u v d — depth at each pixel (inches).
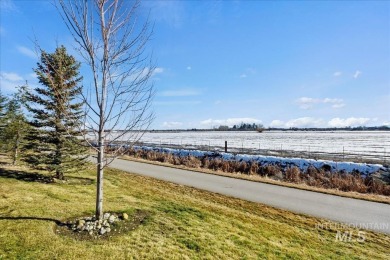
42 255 223.3
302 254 271.0
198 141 2662.4
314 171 796.0
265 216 405.1
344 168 778.8
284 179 797.9
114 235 272.7
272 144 2094.0
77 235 267.6
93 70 277.6
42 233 263.6
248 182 682.2
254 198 522.0
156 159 1193.4
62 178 555.8
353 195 558.9
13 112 734.5
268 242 295.0
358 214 426.6
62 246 240.4
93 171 727.1
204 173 814.5
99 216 297.3
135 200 431.5
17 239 247.6
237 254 257.1
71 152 533.3
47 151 568.4
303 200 511.2
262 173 860.6
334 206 472.1
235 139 3068.4
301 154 1098.1
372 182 679.1
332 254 277.4
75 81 481.7
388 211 444.8
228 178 735.7
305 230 350.9
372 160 891.4
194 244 268.4
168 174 784.3
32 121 520.4
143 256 236.1
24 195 400.5
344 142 2365.9
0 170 586.2
